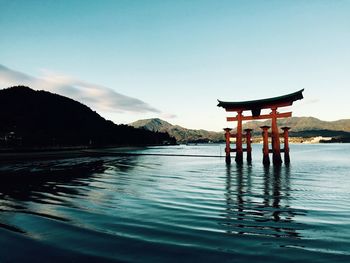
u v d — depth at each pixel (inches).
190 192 478.9
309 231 257.4
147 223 284.5
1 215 317.4
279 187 536.1
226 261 188.4
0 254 202.5
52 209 348.5
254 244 222.8
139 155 2190.0
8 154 1943.9
